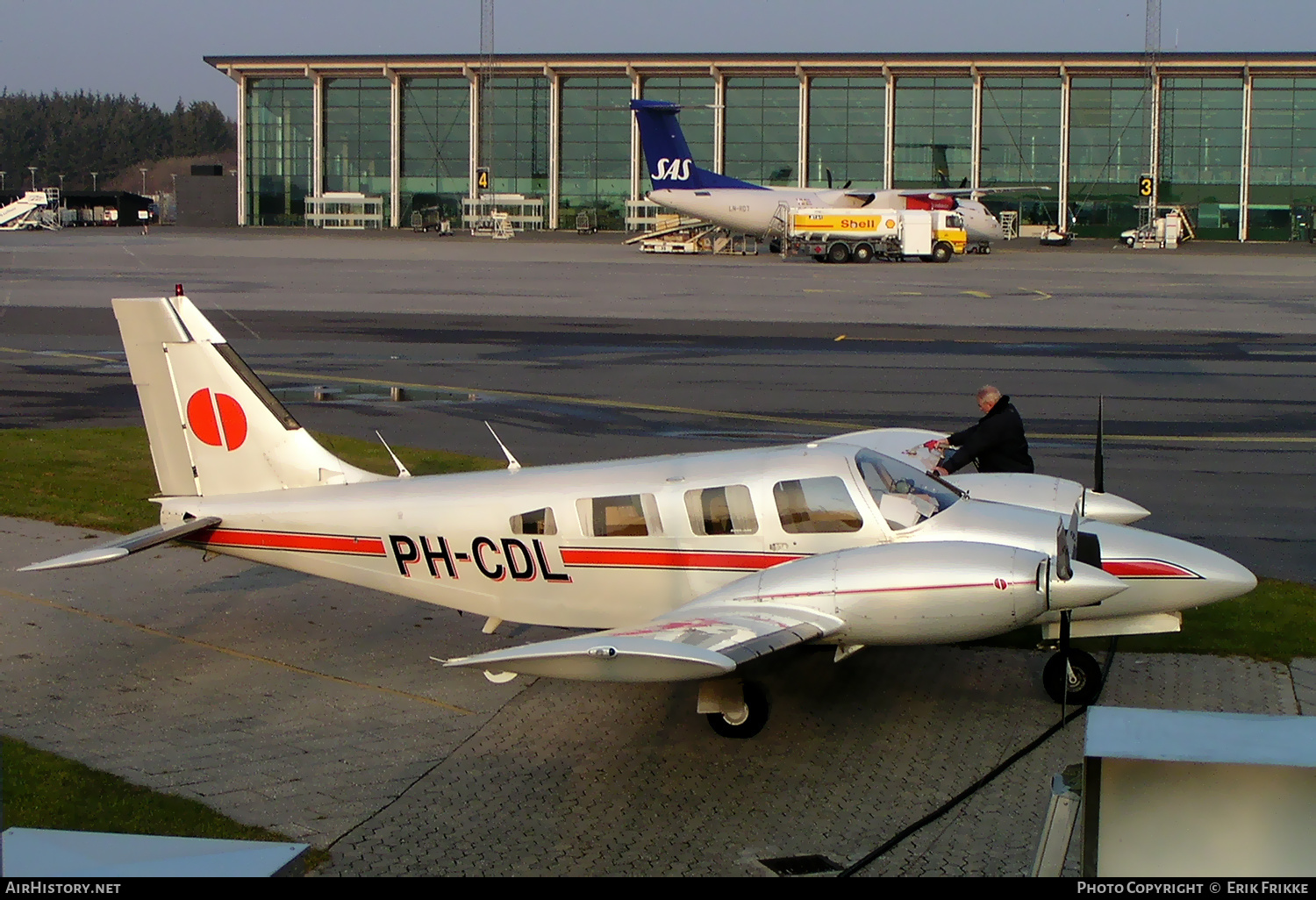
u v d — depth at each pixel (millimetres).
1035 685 10789
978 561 8930
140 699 10539
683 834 8055
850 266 68062
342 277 58438
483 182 103312
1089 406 25625
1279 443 21938
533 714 10242
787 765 9172
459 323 40781
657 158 79625
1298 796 5398
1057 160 98812
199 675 11164
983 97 98562
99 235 97688
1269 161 96500
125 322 11477
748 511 10148
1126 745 5676
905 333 38281
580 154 105000
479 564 10688
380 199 107250
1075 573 8719
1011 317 42875
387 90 105500
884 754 9352
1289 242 96500
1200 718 6062
